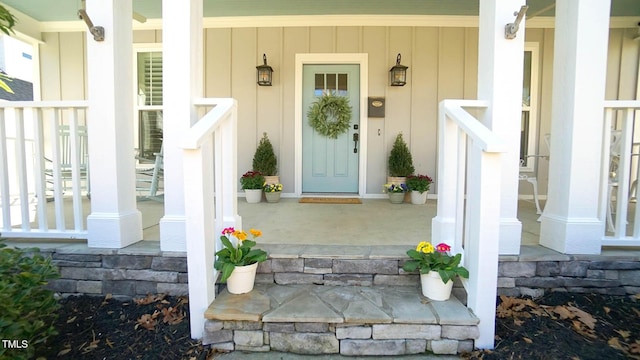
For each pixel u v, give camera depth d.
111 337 1.79
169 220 2.14
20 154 2.30
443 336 1.70
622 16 4.42
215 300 1.85
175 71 2.10
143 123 4.85
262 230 2.75
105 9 2.13
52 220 3.24
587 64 2.08
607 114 2.17
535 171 4.69
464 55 4.63
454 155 2.06
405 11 4.39
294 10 4.36
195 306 1.77
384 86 4.67
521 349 1.67
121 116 2.23
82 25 4.73
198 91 2.21
